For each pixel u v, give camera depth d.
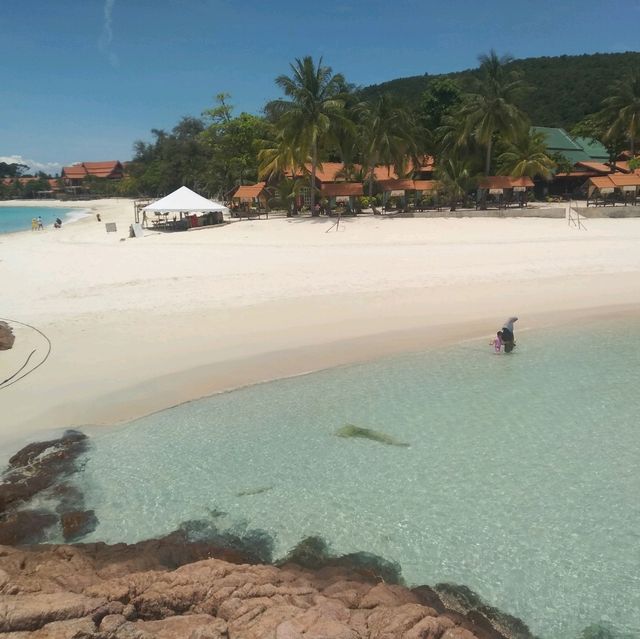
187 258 30.81
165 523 9.62
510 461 11.32
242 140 68.88
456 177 50.34
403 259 29.03
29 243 43.75
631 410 13.46
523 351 17.48
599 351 17.42
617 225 39.91
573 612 7.62
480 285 24.09
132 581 7.35
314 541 9.08
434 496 10.23
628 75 65.50
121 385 14.83
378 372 15.91
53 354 16.67
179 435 12.52
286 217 50.31
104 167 173.50
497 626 7.38
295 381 15.33
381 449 11.91
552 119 91.69
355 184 49.97
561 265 27.30
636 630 7.35
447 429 12.70
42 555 8.23
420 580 8.20
